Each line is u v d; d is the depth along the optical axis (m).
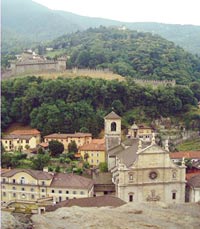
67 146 160.75
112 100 192.75
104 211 27.36
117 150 119.06
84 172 127.31
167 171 95.38
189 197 99.12
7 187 105.94
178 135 185.00
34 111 183.38
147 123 190.25
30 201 100.38
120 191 93.25
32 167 133.38
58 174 107.88
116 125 125.88
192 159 135.00
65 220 25.05
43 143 161.25
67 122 178.12
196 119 195.00
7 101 194.38
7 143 161.62
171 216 27.42
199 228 25.92
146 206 29.25
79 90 189.50
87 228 24.36
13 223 22.38
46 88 190.00
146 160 94.19
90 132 177.00
